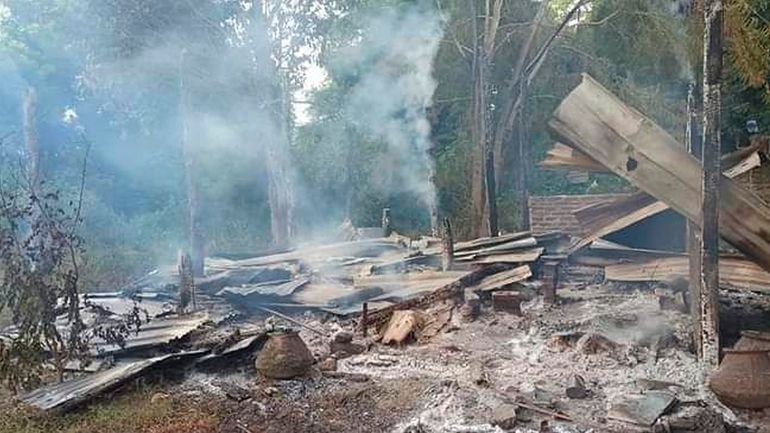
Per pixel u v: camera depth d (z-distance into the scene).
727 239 5.13
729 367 4.31
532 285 8.16
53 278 5.41
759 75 6.95
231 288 8.59
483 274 8.65
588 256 8.94
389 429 4.23
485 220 14.66
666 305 6.67
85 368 5.48
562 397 4.61
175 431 4.31
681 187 5.07
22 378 5.03
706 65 4.76
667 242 8.28
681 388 4.69
